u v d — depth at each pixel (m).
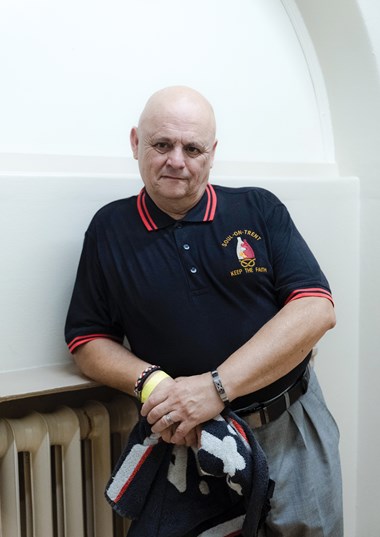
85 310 1.42
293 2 1.86
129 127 1.62
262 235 1.39
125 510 1.33
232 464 1.25
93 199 1.51
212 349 1.33
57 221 1.48
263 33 1.82
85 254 1.42
